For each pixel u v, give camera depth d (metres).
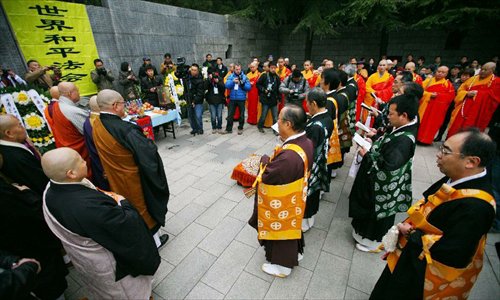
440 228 1.24
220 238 2.65
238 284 2.12
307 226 2.70
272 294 2.02
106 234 1.39
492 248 2.48
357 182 2.29
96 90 5.55
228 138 5.66
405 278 1.44
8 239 1.65
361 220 2.35
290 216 1.84
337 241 2.60
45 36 4.63
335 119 2.92
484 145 1.10
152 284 2.12
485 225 1.12
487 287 2.06
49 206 1.35
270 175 1.72
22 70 4.41
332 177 3.92
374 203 2.13
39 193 2.00
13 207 1.63
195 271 2.25
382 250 2.43
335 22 10.18
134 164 2.11
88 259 1.42
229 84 5.57
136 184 2.16
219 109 5.84
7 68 4.22
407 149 1.91
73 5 4.94
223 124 6.90
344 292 2.04
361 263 2.32
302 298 1.99
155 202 2.26
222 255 2.43
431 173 4.07
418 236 1.34
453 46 10.54
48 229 1.84
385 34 10.88
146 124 4.55
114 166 2.07
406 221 1.50
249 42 10.93
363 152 2.21
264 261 2.35
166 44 7.03
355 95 3.79
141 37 6.33
